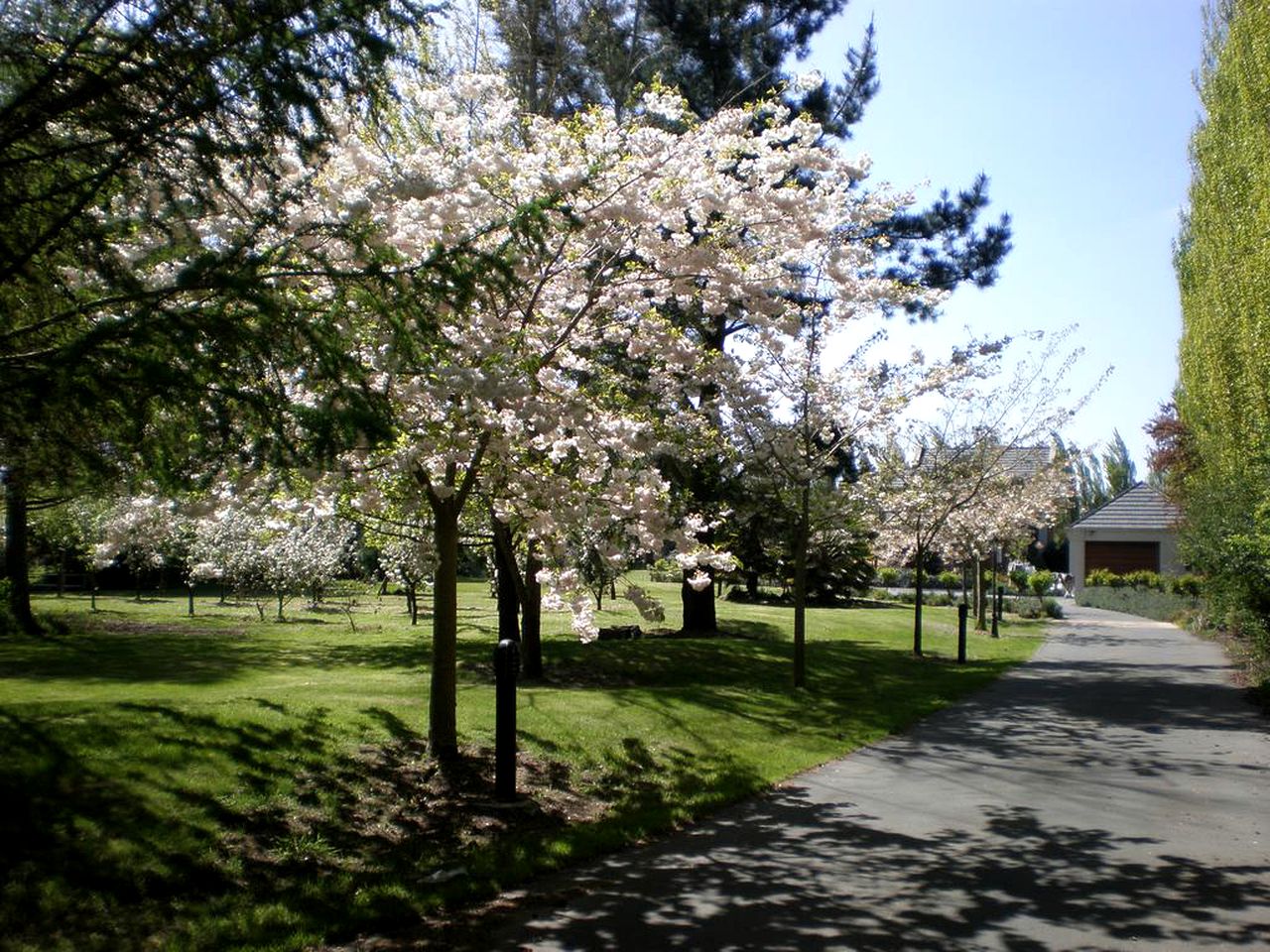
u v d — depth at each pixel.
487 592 35.81
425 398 6.47
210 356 4.32
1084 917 5.08
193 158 4.71
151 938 4.61
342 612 24.66
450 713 7.93
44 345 4.83
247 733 7.48
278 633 18.78
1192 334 22.45
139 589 28.14
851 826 6.92
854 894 5.44
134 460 4.84
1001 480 22.31
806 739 10.12
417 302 4.98
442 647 7.94
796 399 13.51
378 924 4.91
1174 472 28.23
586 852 6.13
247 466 5.57
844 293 9.42
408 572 17.20
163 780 6.35
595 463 7.71
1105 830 6.82
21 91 4.47
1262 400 14.96
